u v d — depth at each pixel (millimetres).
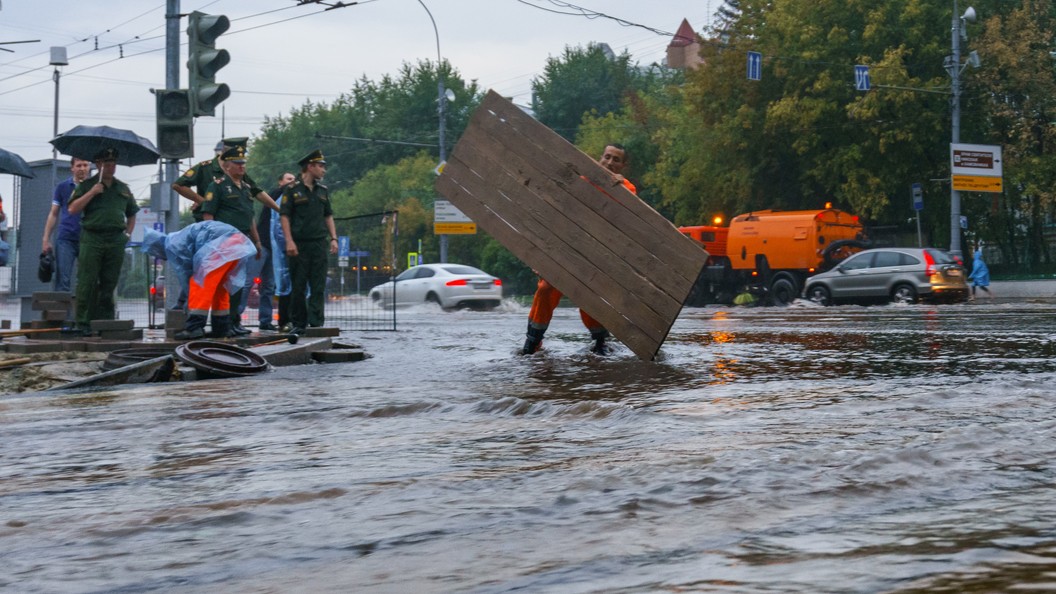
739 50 38750
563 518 1793
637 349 6898
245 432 3521
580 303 7145
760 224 30453
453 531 1719
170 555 1597
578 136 67125
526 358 7215
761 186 39844
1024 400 3828
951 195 33438
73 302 10516
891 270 25641
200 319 8562
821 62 36062
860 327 11469
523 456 2705
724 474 2189
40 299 9531
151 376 6527
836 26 36188
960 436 2674
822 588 1171
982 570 1237
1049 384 4441
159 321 14391
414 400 4363
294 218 10406
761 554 1407
